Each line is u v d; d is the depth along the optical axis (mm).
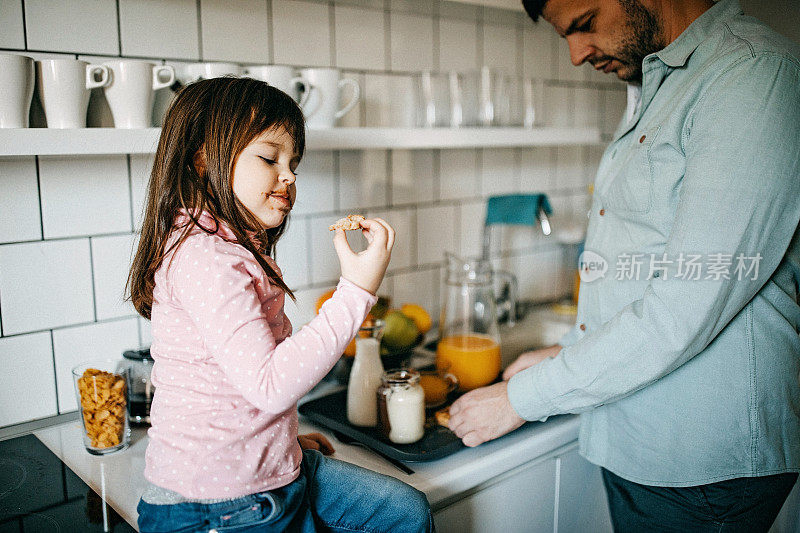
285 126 863
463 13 1684
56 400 1241
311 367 774
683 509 1016
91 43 1179
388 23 1592
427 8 1615
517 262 1995
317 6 1457
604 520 1394
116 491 986
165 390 829
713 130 883
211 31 1312
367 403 1184
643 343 926
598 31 1082
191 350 820
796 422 1006
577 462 1298
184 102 879
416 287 1761
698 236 876
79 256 1229
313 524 866
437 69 1714
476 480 1082
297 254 1512
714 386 966
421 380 1272
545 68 1959
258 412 833
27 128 972
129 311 1303
